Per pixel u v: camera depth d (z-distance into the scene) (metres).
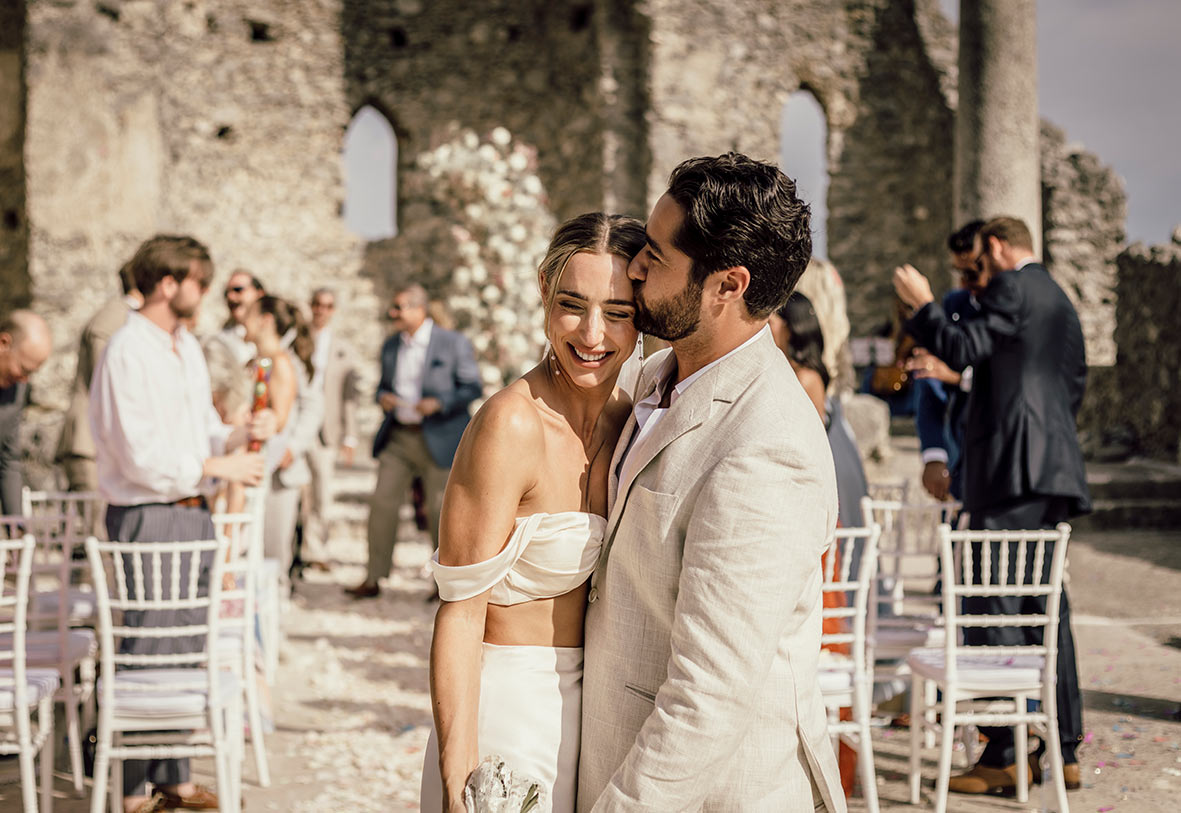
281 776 3.88
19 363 4.35
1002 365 3.65
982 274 3.94
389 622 6.22
